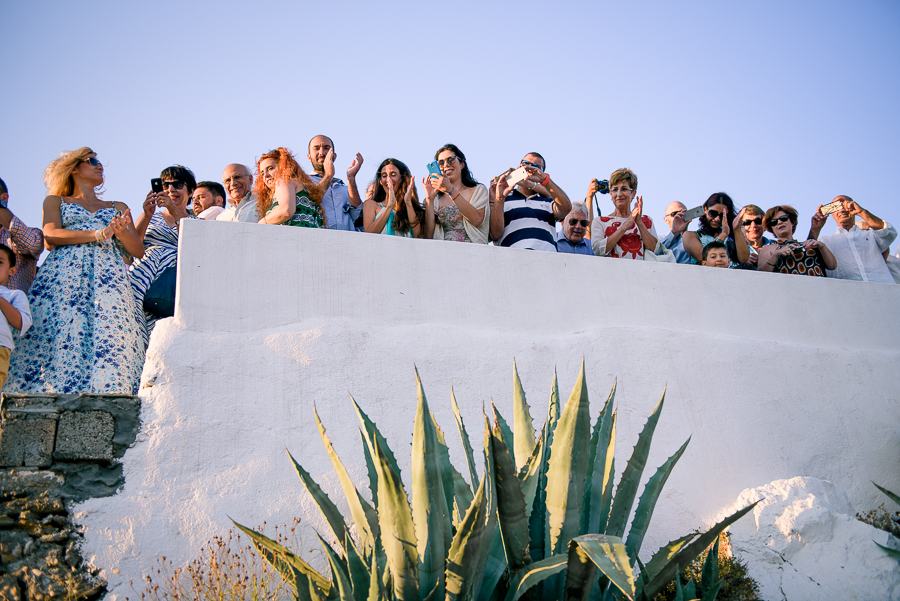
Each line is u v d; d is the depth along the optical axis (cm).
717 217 680
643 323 543
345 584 302
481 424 466
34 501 367
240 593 355
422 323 487
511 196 598
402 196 576
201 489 394
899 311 627
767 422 525
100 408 399
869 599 407
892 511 523
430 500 310
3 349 422
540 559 343
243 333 445
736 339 552
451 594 304
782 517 438
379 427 443
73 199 511
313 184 539
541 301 523
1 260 468
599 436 373
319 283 473
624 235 628
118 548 368
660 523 464
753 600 404
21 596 349
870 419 553
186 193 596
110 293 473
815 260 650
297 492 409
